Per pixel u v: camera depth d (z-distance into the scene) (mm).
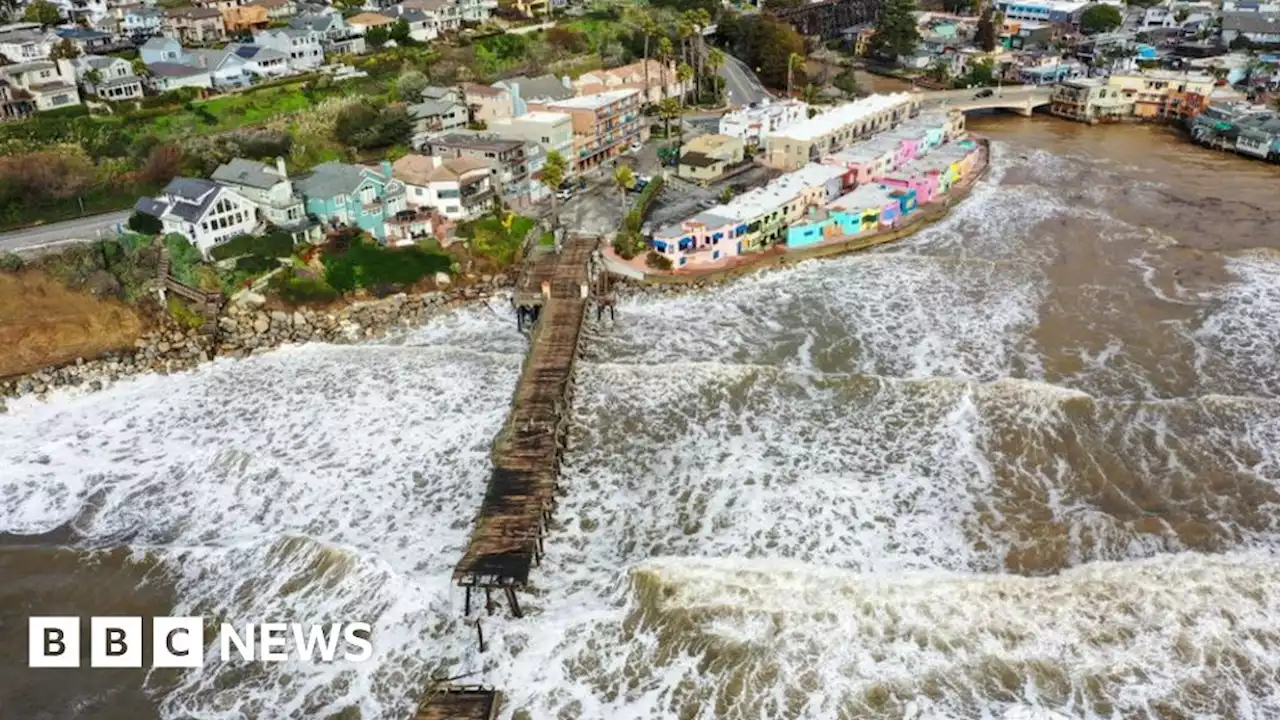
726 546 49469
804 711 39969
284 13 161125
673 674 42250
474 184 90938
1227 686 40094
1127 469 54969
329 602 47125
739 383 64562
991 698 40062
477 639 44406
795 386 64125
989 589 45000
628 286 81250
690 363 66438
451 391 65562
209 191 78750
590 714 40594
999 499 52781
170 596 48000
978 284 81000
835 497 52812
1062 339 71000
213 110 112062
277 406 64562
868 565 47688
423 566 49000
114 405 65562
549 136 102312
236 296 75875
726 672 42062
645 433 60000
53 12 149625
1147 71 152750
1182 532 49531
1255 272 82438
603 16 177875
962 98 147375
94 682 43469
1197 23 191250
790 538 49781
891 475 55062
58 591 48469
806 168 102625
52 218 86250
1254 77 154750
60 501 55219
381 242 84688
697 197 100312
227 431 61812
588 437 59812
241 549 50438
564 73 148375
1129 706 39312
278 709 41781
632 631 44531
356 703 41875
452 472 56719
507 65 148500
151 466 58281
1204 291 78688
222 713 41656
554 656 43500
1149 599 44156
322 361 70250
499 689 41719
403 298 79062
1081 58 177750
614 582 47531
